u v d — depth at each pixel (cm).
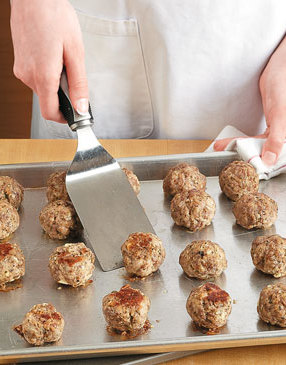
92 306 74
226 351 70
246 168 89
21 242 82
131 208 82
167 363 69
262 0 93
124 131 104
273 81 95
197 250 77
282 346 71
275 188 91
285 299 70
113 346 67
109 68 99
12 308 74
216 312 70
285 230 84
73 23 85
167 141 99
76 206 81
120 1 95
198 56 96
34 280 77
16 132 149
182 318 72
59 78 82
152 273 78
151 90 100
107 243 80
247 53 97
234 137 96
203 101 99
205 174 93
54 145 97
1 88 146
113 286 76
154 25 95
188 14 94
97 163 84
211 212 84
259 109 101
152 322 72
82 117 83
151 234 79
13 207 84
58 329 69
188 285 77
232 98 100
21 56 85
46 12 83
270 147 91
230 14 94
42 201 88
